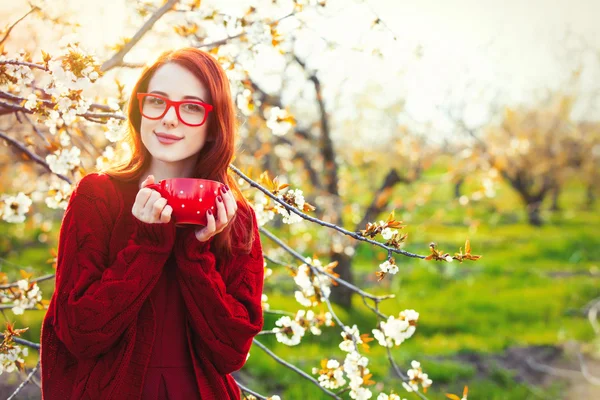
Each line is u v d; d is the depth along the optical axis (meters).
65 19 2.62
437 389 6.63
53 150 2.46
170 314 1.48
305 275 2.73
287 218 2.01
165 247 1.41
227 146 1.61
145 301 1.46
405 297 10.77
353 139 11.70
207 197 1.43
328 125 8.81
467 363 7.53
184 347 1.48
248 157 6.89
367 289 11.10
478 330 8.98
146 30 2.65
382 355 7.43
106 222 1.47
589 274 13.04
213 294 1.44
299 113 9.65
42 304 2.65
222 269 1.56
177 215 1.41
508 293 11.20
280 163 8.70
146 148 1.62
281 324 2.64
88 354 1.37
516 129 19.05
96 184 1.50
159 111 1.55
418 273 12.27
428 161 10.23
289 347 7.49
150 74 1.61
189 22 3.06
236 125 1.72
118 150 2.44
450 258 1.69
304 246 8.41
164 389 1.43
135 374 1.41
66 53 1.86
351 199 10.88
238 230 1.62
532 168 20.23
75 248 1.42
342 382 2.45
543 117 21.19
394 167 9.88
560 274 13.05
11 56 2.08
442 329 9.01
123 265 1.38
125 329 1.42
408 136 10.52
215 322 1.46
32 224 9.13
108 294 1.35
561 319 9.70
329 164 8.90
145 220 1.38
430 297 10.86
